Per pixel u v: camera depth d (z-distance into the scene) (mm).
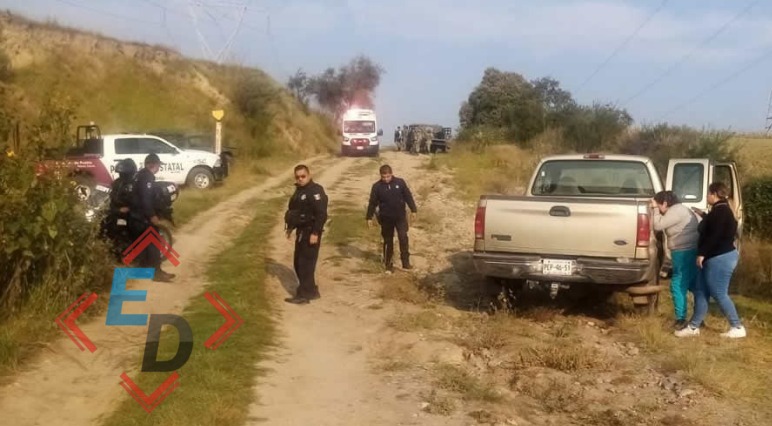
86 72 34156
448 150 45094
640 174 10016
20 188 7496
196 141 26094
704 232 7926
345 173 29906
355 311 9109
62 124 8375
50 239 7738
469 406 6012
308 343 7785
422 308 9266
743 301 10367
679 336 8062
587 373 6887
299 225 9422
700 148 24375
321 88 72625
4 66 30094
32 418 5555
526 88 55031
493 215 8602
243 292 9430
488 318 8750
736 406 6047
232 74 41156
